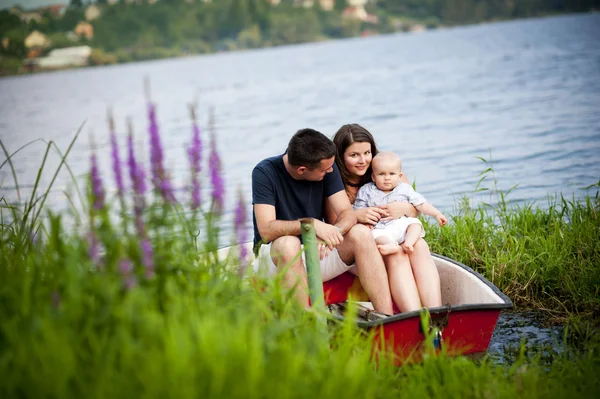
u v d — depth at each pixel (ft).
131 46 416.05
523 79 86.07
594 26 212.84
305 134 16.02
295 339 12.01
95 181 11.80
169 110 94.02
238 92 113.70
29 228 14.21
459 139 49.37
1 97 170.30
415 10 450.30
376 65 147.13
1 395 9.71
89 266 11.48
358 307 15.74
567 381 12.89
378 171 17.65
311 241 13.57
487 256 20.22
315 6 446.60
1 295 11.36
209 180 12.79
